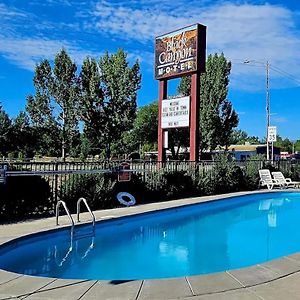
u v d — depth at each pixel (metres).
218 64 41.56
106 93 40.38
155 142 61.91
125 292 4.25
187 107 16.72
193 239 9.26
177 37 17.17
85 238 8.62
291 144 107.81
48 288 4.40
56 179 10.57
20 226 8.15
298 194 17.88
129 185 12.90
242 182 18.12
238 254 7.85
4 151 42.41
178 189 14.59
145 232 9.87
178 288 4.37
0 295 4.18
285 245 8.75
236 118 43.84
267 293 4.22
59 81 40.97
